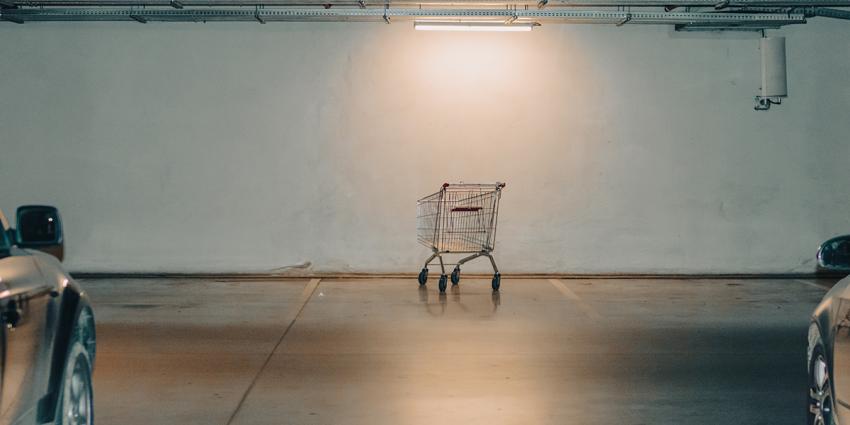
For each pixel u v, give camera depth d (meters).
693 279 12.07
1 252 3.91
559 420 5.62
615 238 12.23
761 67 12.13
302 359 7.32
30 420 3.79
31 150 12.02
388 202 12.09
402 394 6.25
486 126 12.06
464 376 6.78
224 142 12.04
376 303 10.07
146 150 12.03
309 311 9.55
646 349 7.77
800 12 11.38
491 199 11.91
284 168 12.07
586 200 12.18
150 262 12.10
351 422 5.55
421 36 12.01
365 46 11.99
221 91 12.01
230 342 7.96
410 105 12.03
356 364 7.15
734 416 5.73
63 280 4.31
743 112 12.22
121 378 6.67
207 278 11.95
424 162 12.05
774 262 12.34
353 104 12.02
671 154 12.20
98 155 12.02
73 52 11.96
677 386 6.51
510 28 11.44
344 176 12.09
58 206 12.04
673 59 12.12
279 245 12.13
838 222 12.34
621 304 10.08
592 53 12.07
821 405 4.43
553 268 12.22
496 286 11.02
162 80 11.98
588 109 12.11
